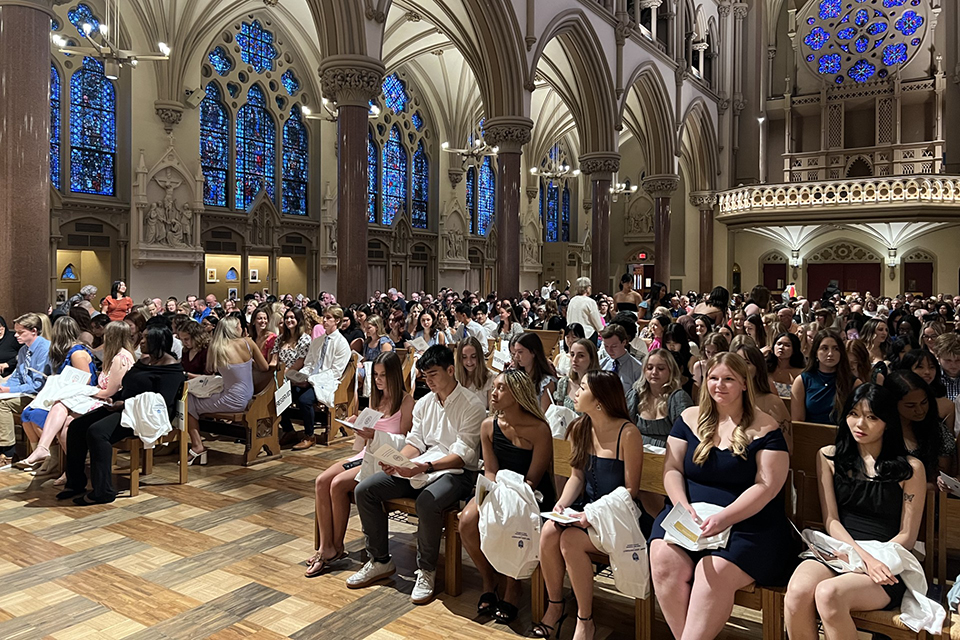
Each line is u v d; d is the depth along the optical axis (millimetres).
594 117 20750
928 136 28109
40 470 6621
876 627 2936
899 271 27641
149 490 6180
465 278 30969
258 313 9156
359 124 12281
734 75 30609
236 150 21422
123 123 18406
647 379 4680
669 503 3566
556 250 34750
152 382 6027
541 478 4031
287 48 23094
